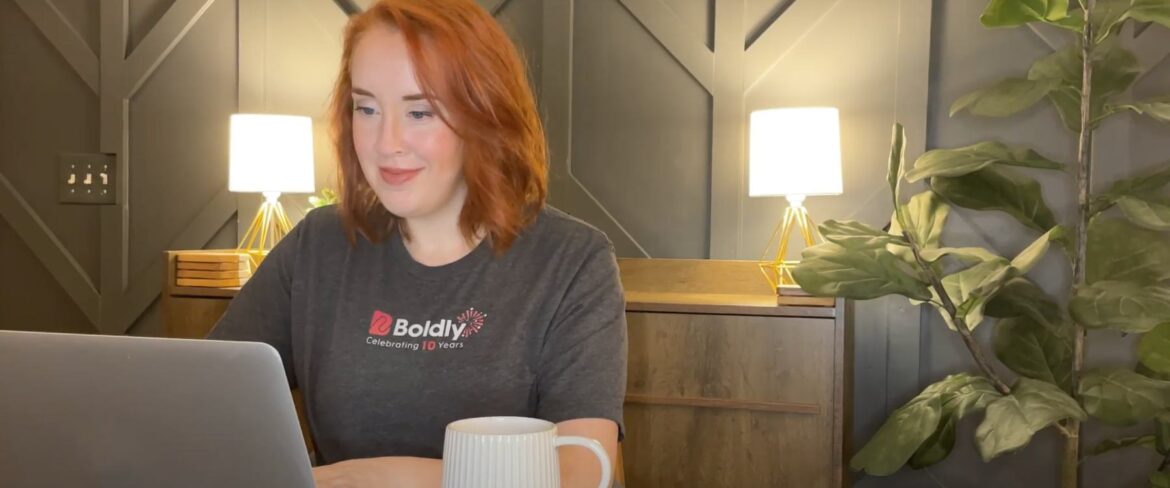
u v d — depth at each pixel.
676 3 2.89
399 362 1.44
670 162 2.91
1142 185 2.24
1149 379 2.06
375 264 1.52
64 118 3.32
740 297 2.70
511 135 1.42
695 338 2.43
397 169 1.36
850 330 2.62
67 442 0.91
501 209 1.45
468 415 1.42
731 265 2.82
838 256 2.25
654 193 2.92
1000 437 1.96
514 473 0.89
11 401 0.90
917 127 2.72
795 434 2.38
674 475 2.46
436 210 1.48
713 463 2.44
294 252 1.58
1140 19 2.07
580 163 2.96
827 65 2.78
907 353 2.76
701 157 2.89
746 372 2.40
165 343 0.85
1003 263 2.31
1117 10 2.12
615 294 1.49
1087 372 2.14
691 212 2.90
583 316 1.45
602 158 2.95
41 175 3.35
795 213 2.62
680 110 2.90
